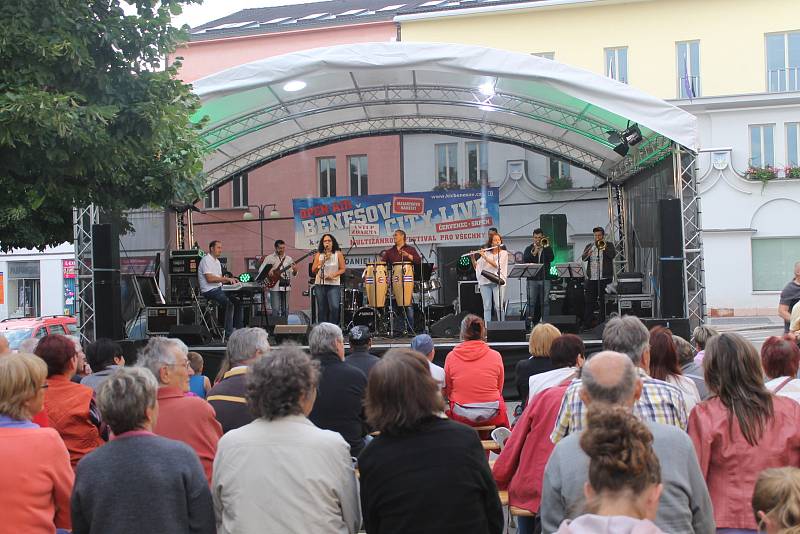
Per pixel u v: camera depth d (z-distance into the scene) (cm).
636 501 186
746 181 2153
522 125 1445
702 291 1024
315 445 279
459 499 261
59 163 712
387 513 264
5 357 299
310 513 273
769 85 2216
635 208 1412
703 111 2173
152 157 855
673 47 2236
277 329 1086
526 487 348
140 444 269
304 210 1580
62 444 301
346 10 2648
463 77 1173
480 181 1961
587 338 1068
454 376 578
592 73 977
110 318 1039
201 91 982
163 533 258
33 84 663
